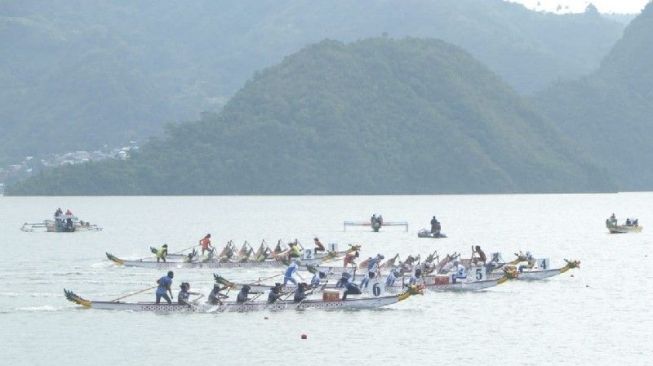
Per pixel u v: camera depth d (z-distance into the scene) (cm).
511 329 17812
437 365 15312
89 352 16225
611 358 15750
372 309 19788
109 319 18788
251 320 18688
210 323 18400
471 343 16750
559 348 16388
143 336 17338
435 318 18862
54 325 18262
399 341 16888
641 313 19375
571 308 19962
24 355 16062
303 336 17150
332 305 19725
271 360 15662
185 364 15475
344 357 15825
